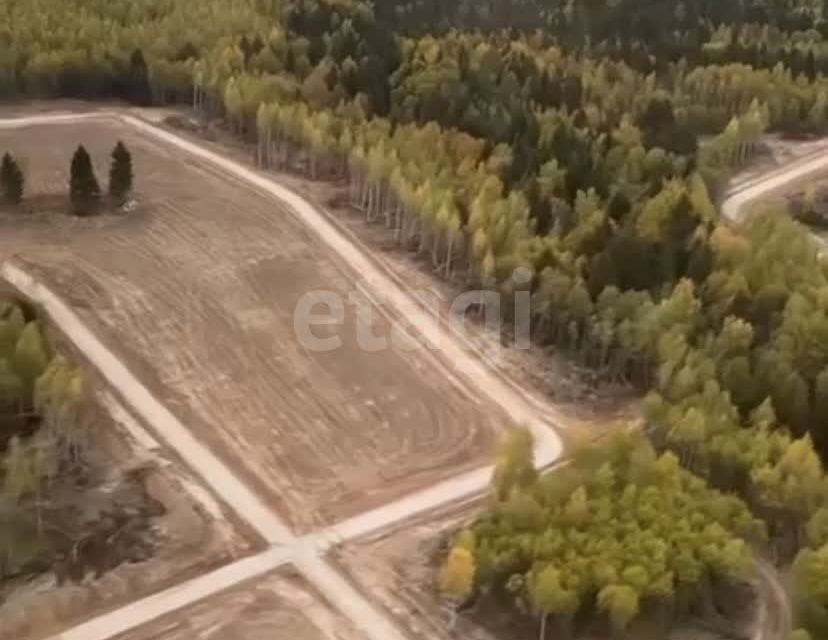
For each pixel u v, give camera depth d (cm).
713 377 9462
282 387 9881
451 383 10125
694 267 10875
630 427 9288
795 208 13862
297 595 7800
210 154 13875
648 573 7519
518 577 7600
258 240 11975
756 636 7706
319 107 14100
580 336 10425
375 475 9006
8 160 12106
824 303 10338
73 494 8475
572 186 12500
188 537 8212
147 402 9538
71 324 10325
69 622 7456
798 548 8394
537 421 9738
